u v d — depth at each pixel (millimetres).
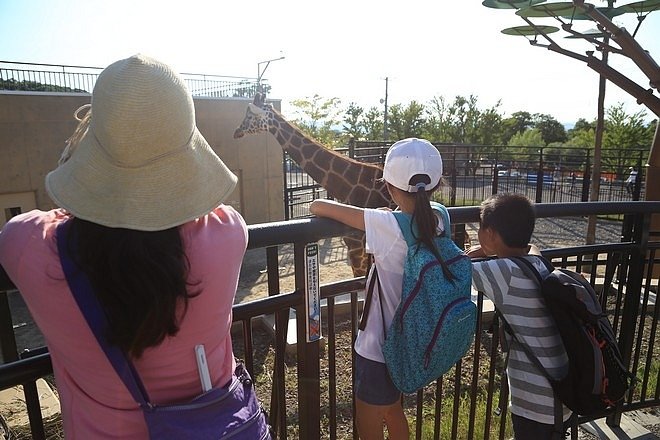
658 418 2971
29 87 10039
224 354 1048
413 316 1450
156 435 900
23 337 5438
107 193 841
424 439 2893
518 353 1859
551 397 1805
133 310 803
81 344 868
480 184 17984
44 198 9219
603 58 8305
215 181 935
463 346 1503
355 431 1940
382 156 11977
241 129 7391
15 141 8797
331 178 6207
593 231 8359
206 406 947
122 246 808
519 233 1784
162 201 857
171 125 848
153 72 834
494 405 3305
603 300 2604
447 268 1490
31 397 1225
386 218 1560
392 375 1539
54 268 838
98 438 918
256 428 1020
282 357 1690
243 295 6668
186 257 873
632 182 13547
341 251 9039
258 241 1460
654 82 5785
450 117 29859
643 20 6000
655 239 5586
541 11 6277
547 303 1708
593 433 2791
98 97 828
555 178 17719
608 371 1696
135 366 906
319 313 1686
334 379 1866
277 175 12305
